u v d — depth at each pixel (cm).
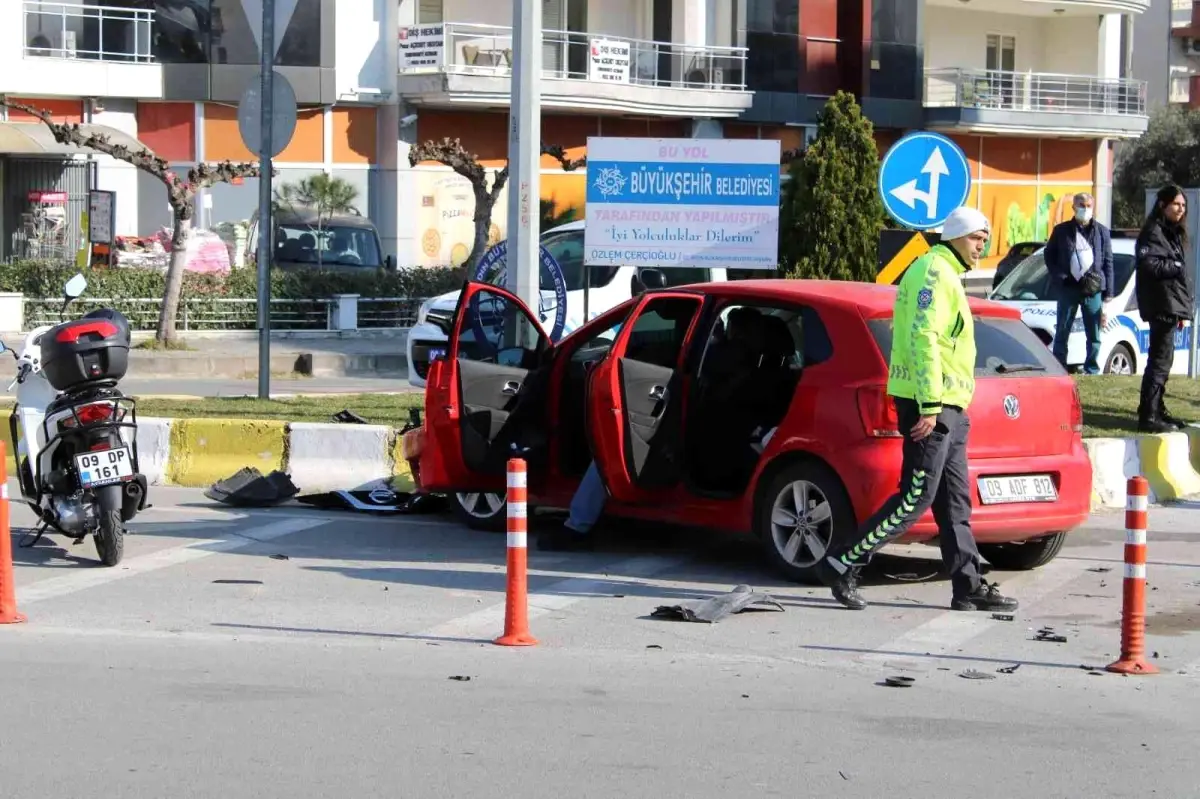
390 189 5162
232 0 4862
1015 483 1330
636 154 2028
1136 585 1086
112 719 941
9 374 3048
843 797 816
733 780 839
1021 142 6856
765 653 1132
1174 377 2539
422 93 5062
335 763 861
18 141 4262
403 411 2150
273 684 1027
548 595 1322
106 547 1402
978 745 909
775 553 1364
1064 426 1366
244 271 3800
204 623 1208
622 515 1487
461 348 1543
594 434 1424
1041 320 2700
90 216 3894
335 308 3759
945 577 1417
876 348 1305
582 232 2630
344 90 5025
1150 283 1952
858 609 1274
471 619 1230
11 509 1717
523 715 959
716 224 2020
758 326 1466
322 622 1215
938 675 1075
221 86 4878
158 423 1908
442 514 1716
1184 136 8075
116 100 4819
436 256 5259
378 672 1062
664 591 1345
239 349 3388
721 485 1441
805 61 6081
